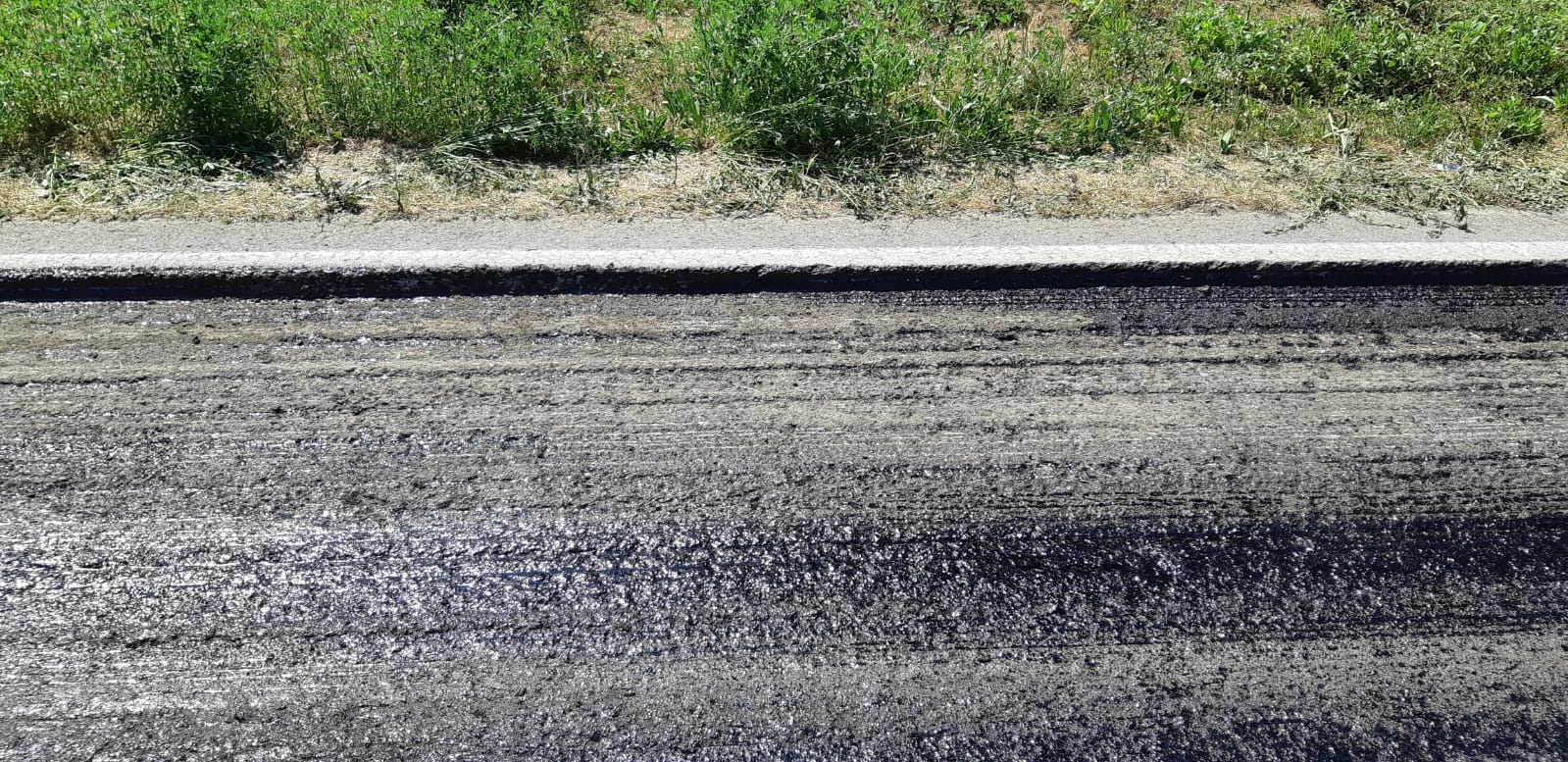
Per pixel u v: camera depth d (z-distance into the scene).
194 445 3.29
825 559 2.97
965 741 2.51
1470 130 5.93
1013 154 5.48
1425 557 3.04
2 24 6.41
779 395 3.64
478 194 4.89
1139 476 3.31
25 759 2.40
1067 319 4.15
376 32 5.91
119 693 2.55
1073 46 6.97
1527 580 2.98
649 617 2.79
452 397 3.56
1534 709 2.62
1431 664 2.73
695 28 6.32
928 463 3.34
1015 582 2.92
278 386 3.58
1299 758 2.50
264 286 4.14
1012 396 3.68
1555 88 6.53
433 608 2.79
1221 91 6.28
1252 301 4.31
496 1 6.64
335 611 2.77
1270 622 2.83
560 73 6.22
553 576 2.89
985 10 7.30
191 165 5.01
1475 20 7.06
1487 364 3.94
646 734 2.51
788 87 5.57
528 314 4.07
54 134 5.25
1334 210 5.03
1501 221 4.94
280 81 5.75
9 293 4.05
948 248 4.51
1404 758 2.51
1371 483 3.31
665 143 5.47
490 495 3.14
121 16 5.52
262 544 2.95
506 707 2.56
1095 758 2.49
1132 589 2.91
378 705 2.55
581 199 4.89
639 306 4.16
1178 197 5.09
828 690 2.62
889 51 6.14
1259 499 3.23
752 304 4.19
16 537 2.93
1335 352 3.98
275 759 2.43
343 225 4.59
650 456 3.32
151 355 3.73
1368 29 7.03
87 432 3.33
